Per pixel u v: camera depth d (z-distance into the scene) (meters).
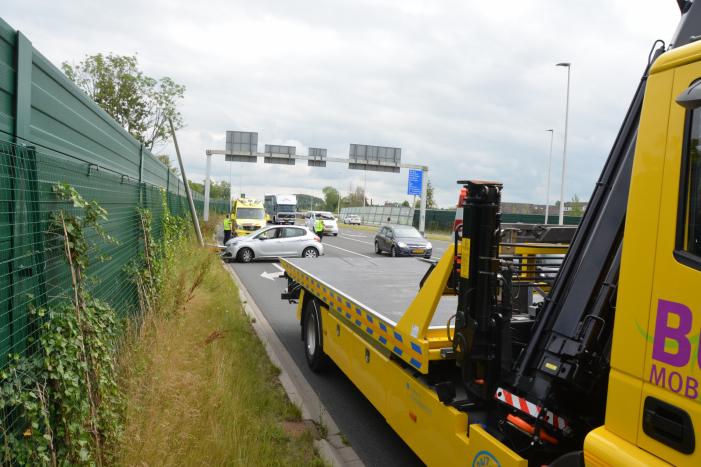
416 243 23.36
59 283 3.72
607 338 2.47
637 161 2.12
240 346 7.06
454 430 3.23
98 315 4.11
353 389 6.24
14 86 3.21
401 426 4.05
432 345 3.73
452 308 4.96
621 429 2.08
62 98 4.30
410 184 42.12
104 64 25.06
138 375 4.87
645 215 2.05
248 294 12.75
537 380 2.64
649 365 1.97
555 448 2.65
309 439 4.61
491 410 3.00
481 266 3.00
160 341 5.77
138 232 7.72
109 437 3.69
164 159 35.41
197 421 4.37
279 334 8.84
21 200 3.12
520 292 4.00
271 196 61.12
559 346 2.59
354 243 33.56
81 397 3.43
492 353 2.99
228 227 28.16
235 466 3.88
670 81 2.02
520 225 4.34
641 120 2.13
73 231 3.68
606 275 2.57
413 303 3.95
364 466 4.40
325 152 39.50
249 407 5.07
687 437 1.81
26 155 3.21
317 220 35.00
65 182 3.98
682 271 1.87
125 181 6.75
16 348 3.01
